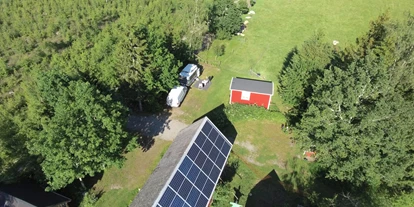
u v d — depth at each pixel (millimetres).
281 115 39500
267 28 64188
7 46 61875
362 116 27500
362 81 27422
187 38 51906
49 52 58594
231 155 35062
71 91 29672
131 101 42781
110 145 28531
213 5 61469
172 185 23656
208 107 42812
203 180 26062
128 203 30469
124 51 36000
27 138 29750
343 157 27750
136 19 61656
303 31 62469
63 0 73438
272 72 50281
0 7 72875
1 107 41938
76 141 26688
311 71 37406
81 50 54125
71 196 30641
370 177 27406
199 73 49562
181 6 65375
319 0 74750
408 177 27266
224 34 58031
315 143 29812
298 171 33219
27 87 44531
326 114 28125
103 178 32906
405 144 26344
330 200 25969
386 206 25125
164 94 44875
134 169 33938
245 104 41469
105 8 69562
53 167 26219
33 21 68312
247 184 31703
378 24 41312
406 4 68125
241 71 50719
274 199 30219
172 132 38688
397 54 32781
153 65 38781
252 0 74750
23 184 28531
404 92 31047
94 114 28078
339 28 62625
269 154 35406
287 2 75688
